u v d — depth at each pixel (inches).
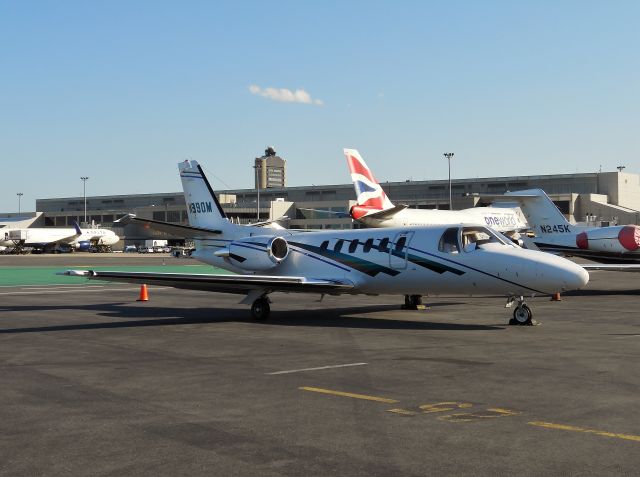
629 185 4131.4
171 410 307.9
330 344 518.0
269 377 386.0
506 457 235.9
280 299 957.8
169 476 219.1
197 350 492.7
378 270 681.0
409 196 4606.3
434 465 228.2
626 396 331.0
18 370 413.7
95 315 761.6
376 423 282.7
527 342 521.3
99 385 366.0
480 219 2336.4
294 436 264.1
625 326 626.5
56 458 238.2
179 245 4852.4
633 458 234.1
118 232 5226.4
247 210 4515.3
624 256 1103.6
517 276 602.5
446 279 641.0
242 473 221.3
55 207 6127.0
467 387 354.0
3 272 1801.2
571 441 254.4
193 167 886.4
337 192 4906.5
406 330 603.5
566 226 1160.8
